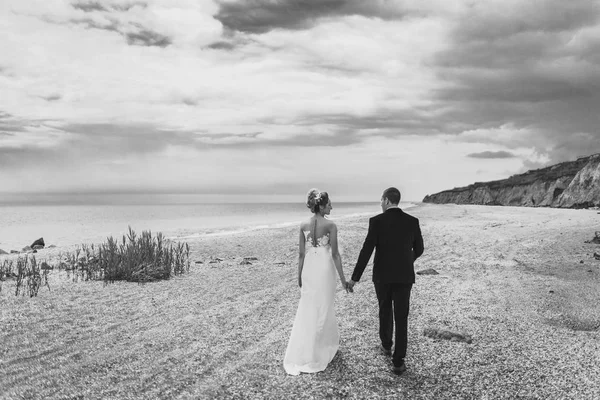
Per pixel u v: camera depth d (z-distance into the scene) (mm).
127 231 32562
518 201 92500
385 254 5020
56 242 24109
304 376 4836
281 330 6648
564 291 9289
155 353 5578
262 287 10055
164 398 4277
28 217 63375
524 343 5875
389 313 5359
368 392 4430
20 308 7723
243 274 11852
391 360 5336
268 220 49062
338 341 5492
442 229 26594
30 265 12992
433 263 13594
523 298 8703
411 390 4480
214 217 59844
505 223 31359
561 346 5715
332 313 5398
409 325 6781
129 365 5152
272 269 12750
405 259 4953
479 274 11531
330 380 4730
